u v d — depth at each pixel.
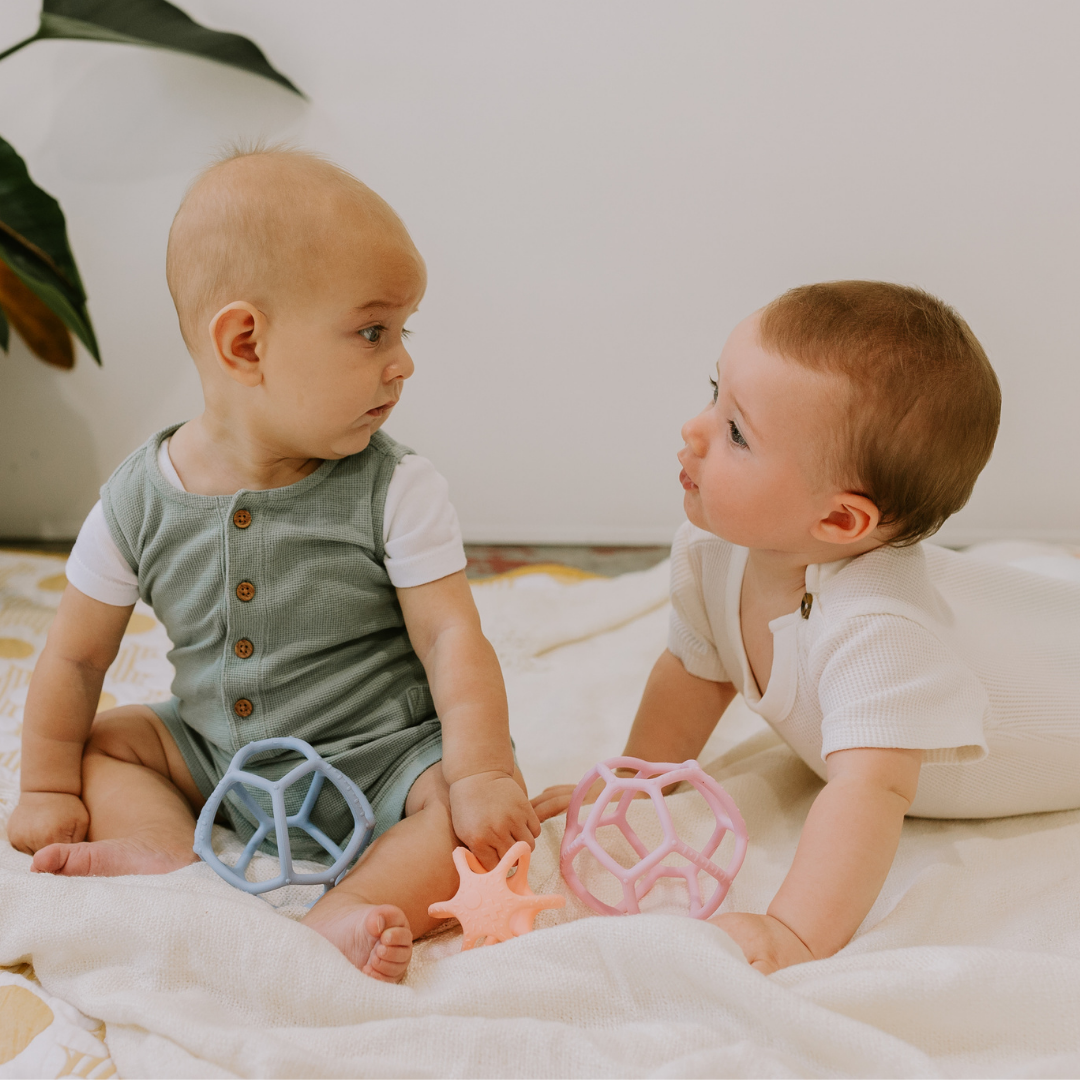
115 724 0.90
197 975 0.66
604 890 0.81
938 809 0.90
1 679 1.16
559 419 1.79
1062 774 0.89
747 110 1.62
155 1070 0.59
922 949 0.67
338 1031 0.61
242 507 0.81
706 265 1.70
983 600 0.92
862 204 1.66
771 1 1.56
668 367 1.76
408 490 0.84
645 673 1.25
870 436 0.72
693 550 0.93
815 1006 0.60
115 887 0.69
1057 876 0.85
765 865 0.87
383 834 0.79
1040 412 1.76
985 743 0.80
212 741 0.86
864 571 0.79
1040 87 1.58
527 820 0.77
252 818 0.84
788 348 0.73
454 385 1.77
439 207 1.67
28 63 1.59
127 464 0.85
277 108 1.62
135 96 1.61
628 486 1.84
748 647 0.90
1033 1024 0.64
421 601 0.84
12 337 1.72
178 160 1.64
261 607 0.81
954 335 0.73
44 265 1.52
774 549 0.80
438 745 0.84
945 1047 0.64
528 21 1.58
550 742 1.09
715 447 0.79
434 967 0.69
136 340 1.72
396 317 0.78
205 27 1.51
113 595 0.86
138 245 1.68
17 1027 0.65
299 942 0.66
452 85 1.61
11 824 0.83
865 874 0.72
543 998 0.65
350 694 0.85
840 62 1.59
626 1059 0.60
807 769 1.01
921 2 1.55
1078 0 1.54
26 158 1.64
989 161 1.63
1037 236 1.66
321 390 0.77
